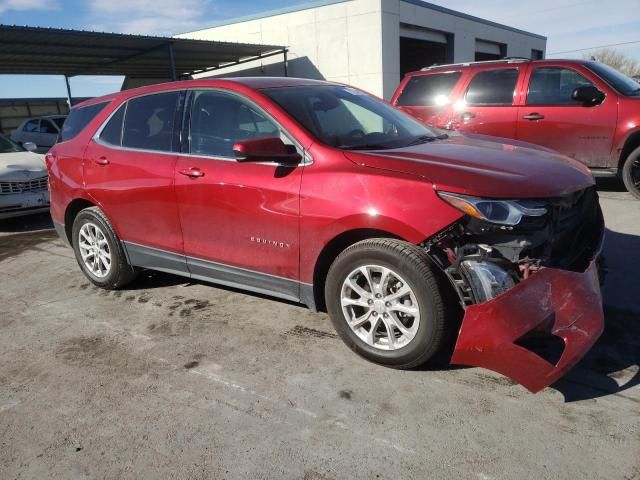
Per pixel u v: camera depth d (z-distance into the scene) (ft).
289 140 10.89
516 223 8.65
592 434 7.92
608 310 11.91
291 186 10.49
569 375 9.45
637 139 21.58
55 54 58.65
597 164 22.44
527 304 8.34
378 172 9.63
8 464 8.07
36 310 14.08
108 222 14.46
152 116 13.48
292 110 11.28
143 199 13.25
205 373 10.32
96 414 9.20
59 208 15.87
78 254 15.52
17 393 10.03
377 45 63.98
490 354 8.40
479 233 8.76
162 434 8.55
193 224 12.41
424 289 9.05
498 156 10.44
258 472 7.59
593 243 10.51
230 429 8.57
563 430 8.05
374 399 9.12
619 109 21.36
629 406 8.52
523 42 103.60
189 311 13.30
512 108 23.56
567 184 9.63
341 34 66.49
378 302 9.78
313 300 10.89
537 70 23.22
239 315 12.87
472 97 24.57
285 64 70.69
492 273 8.56
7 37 47.62
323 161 10.33
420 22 70.69
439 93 25.49
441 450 7.79
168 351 11.29
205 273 12.76
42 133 51.06
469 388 9.28
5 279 17.01
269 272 11.38
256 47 66.13
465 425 8.31
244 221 11.36
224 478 7.50
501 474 7.24
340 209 9.80
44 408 9.48
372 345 10.07
